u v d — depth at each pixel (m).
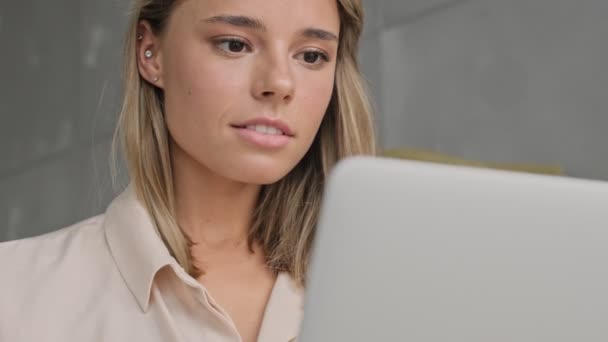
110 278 1.37
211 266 1.41
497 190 0.67
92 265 1.39
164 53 1.38
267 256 1.45
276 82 1.27
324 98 1.35
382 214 0.67
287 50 1.30
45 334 1.32
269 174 1.31
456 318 0.68
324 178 1.49
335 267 0.68
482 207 0.67
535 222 0.67
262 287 1.42
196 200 1.41
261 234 1.45
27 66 4.41
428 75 3.89
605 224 0.68
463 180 0.67
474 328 0.69
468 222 0.67
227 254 1.43
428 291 0.68
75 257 1.39
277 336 1.36
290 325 1.37
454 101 3.85
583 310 0.68
